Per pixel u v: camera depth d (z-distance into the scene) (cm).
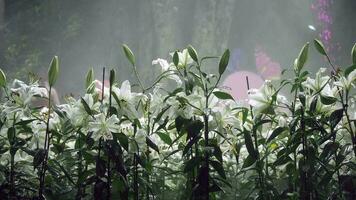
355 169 227
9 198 244
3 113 246
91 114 229
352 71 227
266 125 273
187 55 247
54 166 248
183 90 239
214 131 234
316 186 232
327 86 235
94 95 241
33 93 240
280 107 236
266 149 244
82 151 235
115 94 230
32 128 256
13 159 246
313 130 227
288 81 238
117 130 222
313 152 226
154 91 244
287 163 244
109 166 227
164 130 259
